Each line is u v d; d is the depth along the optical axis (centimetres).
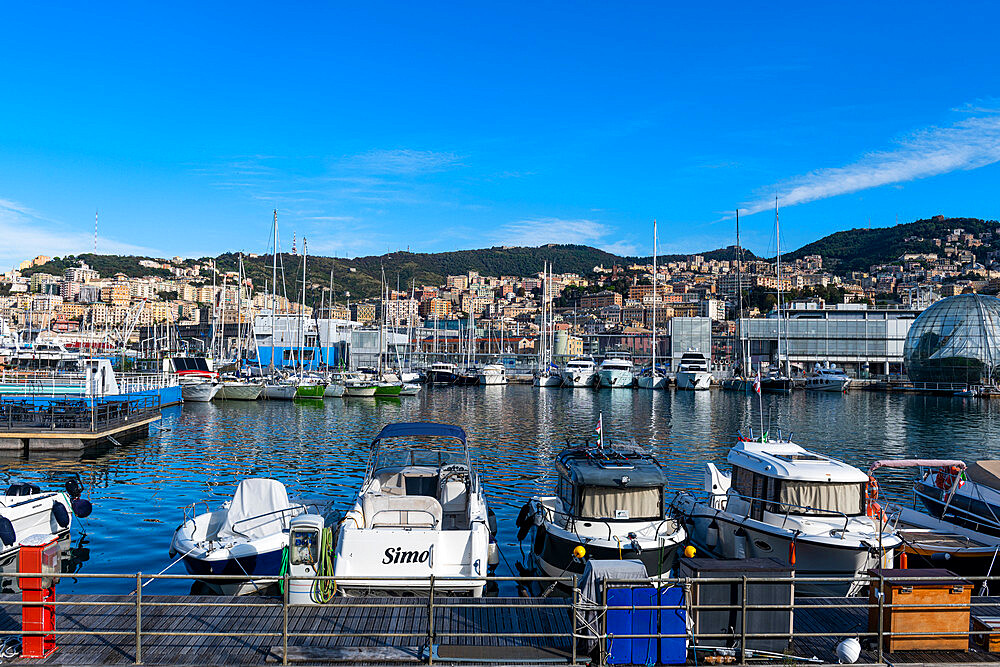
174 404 6788
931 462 2066
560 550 1784
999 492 2005
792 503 1866
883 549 1669
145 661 1059
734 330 16425
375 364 13300
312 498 2811
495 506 2784
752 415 6869
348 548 1519
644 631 1096
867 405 8344
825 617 1280
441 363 14075
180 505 2644
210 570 1669
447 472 2264
